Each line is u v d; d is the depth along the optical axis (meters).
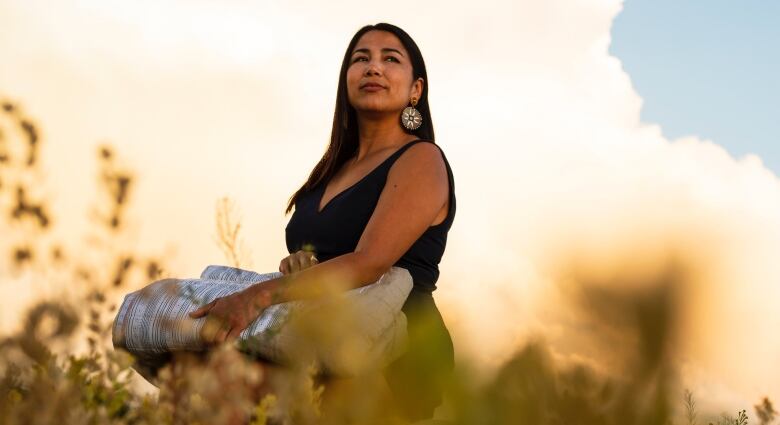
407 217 3.24
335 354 1.10
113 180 1.85
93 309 1.76
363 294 2.85
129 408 2.04
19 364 1.65
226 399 1.77
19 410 1.57
